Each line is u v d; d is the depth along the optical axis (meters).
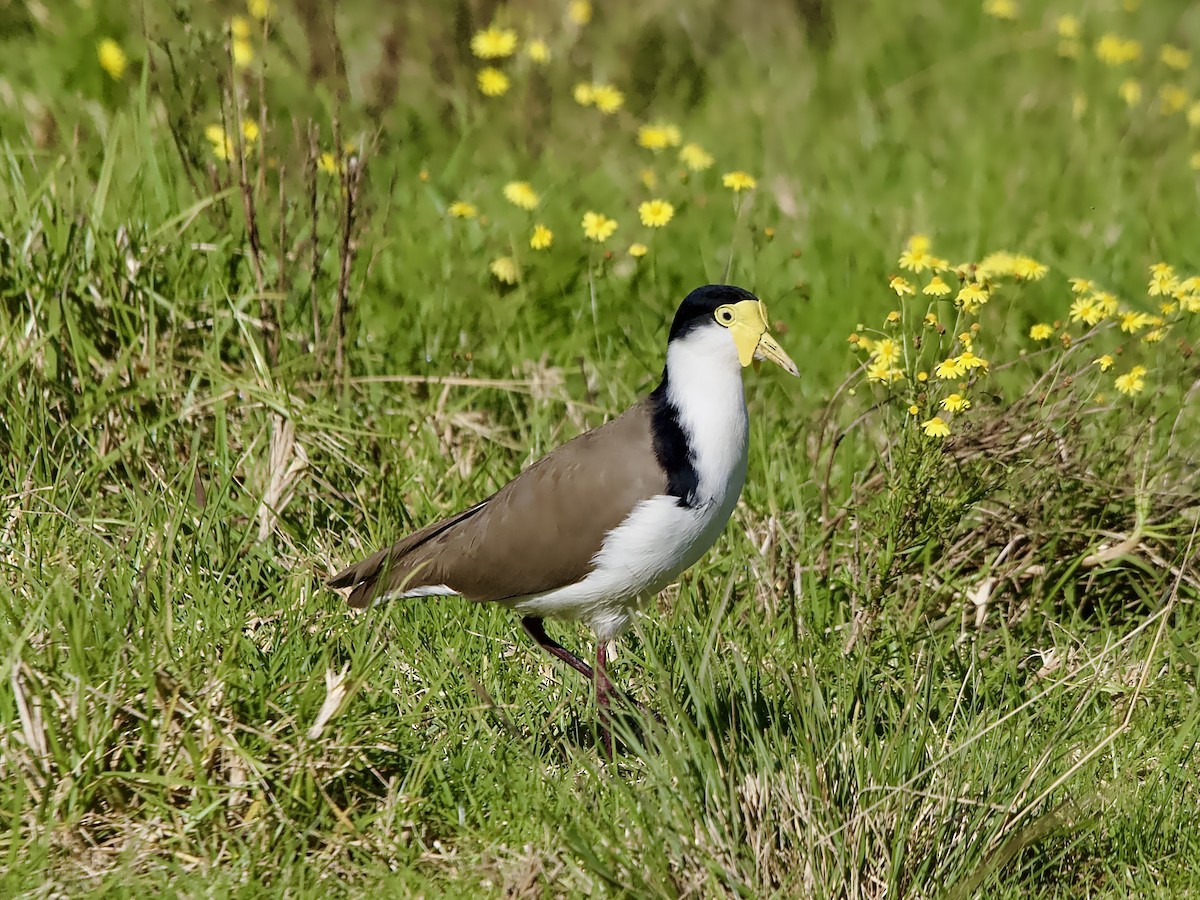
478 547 9.53
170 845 7.92
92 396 10.78
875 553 10.52
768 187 16.27
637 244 14.66
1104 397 11.52
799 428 12.23
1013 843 8.00
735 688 9.18
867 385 13.01
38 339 10.82
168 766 8.08
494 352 13.23
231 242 12.16
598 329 13.73
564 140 16.70
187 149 13.02
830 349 13.78
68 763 7.86
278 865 7.89
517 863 8.04
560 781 8.75
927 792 7.94
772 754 8.16
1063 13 21.70
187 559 9.67
